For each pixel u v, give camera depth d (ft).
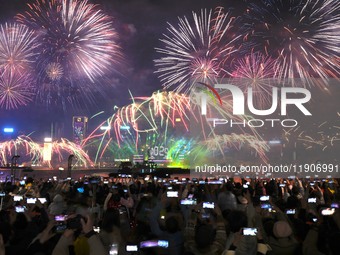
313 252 19.58
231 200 33.01
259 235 20.36
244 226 19.25
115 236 20.61
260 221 25.44
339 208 22.98
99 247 18.85
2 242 18.79
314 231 20.10
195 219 25.36
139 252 20.04
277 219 24.93
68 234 19.33
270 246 20.08
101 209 35.32
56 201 29.07
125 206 36.35
